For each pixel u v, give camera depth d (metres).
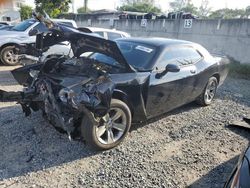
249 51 11.50
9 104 5.10
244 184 2.06
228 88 7.97
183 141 4.19
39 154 3.52
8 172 3.12
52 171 3.20
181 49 4.96
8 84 6.65
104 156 3.59
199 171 3.43
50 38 4.03
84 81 3.40
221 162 3.67
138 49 4.55
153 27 16.61
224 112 5.60
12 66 8.86
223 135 4.49
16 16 31.83
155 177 3.22
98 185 3.01
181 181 3.20
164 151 3.84
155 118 4.98
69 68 4.01
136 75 3.90
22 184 2.94
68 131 3.36
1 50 8.68
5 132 4.02
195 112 5.48
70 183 3.01
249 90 7.92
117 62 4.12
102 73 3.54
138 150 3.80
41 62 4.39
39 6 28.67
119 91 3.66
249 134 4.60
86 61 4.11
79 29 3.79
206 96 5.78
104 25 20.94
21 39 8.83
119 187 3.00
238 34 11.89
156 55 4.39
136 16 22.50
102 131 3.60
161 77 4.25
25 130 4.11
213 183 3.20
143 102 4.04
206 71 5.41
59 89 3.48
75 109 3.29
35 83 3.89
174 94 4.62
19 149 3.60
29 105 4.04
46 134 4.03
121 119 3.79
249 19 11.37
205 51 5.68
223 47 12.66
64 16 27.67
